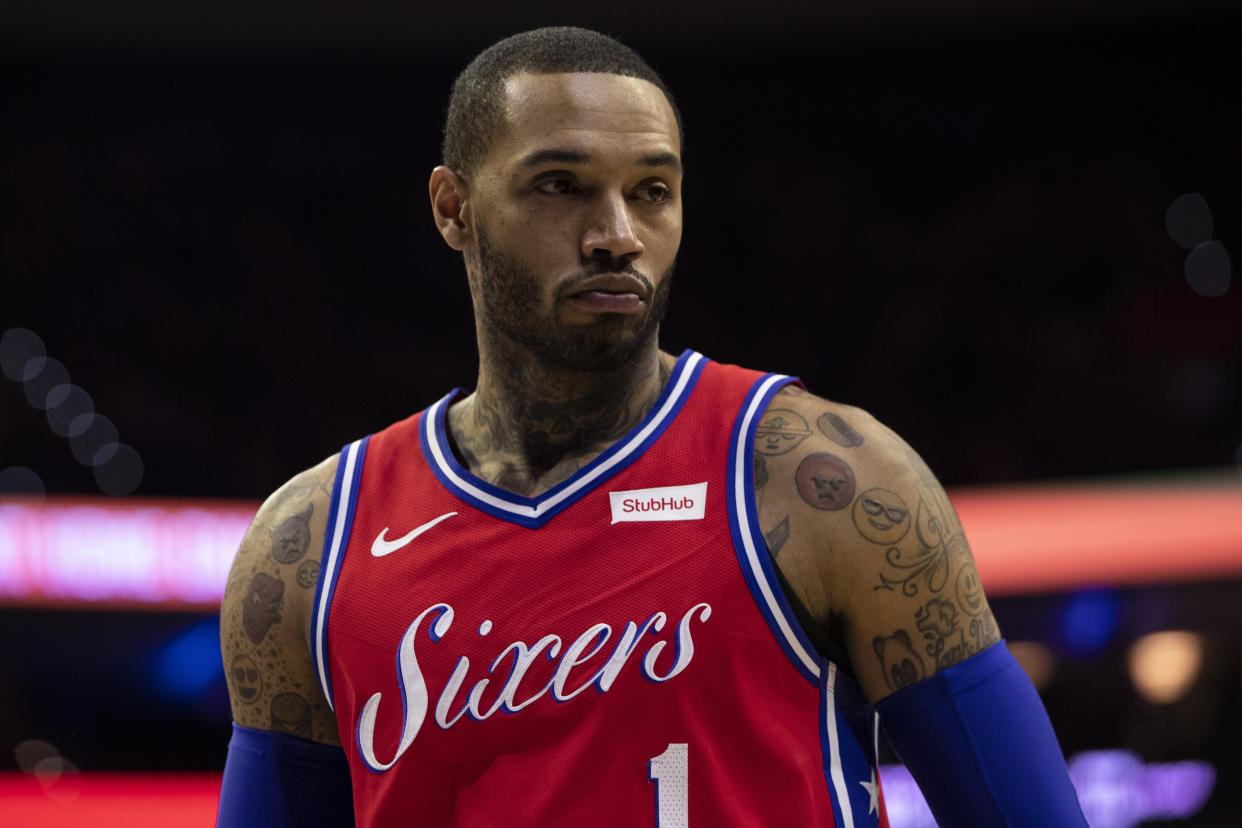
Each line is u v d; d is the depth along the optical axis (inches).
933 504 201.9
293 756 225.8
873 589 197.6
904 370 1615.4
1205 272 1651.1
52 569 1043.9
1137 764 1007.0
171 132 1763.0
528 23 1647.4
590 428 218.1
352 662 212.8
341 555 221.1
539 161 202.1
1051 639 1072.2
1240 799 981.8
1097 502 1147.9
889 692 199.0
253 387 1601.9
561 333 206.2
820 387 1659.7
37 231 1657.2
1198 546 1071.0
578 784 195.3
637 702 195.6
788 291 1732.3
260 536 231.5
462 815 202.8
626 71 208.7
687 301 1753.2
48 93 1729.8
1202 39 1722.4
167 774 1053.2
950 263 1694.1
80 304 1615.4
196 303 1649.9
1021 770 191.6
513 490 218.7
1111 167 1721.2
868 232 1749.5
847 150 1812.3
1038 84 1771.7
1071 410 1518.2
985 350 1606.8
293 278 1699.1
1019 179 1749.5
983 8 1647.4
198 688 1077.1
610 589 201.8
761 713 195.2
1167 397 1513.3
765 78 1824.6
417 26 1647.4
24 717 1034.7
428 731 203.9
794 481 203.0
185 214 1722.4
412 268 1739.7
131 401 1536.7
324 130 1790.1
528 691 200.1
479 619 206.1
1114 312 1611.7
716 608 196.9
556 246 203.6
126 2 1561.3
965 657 197.0
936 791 197.2
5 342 1568.7
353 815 228.5
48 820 1007.6
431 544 214.8
